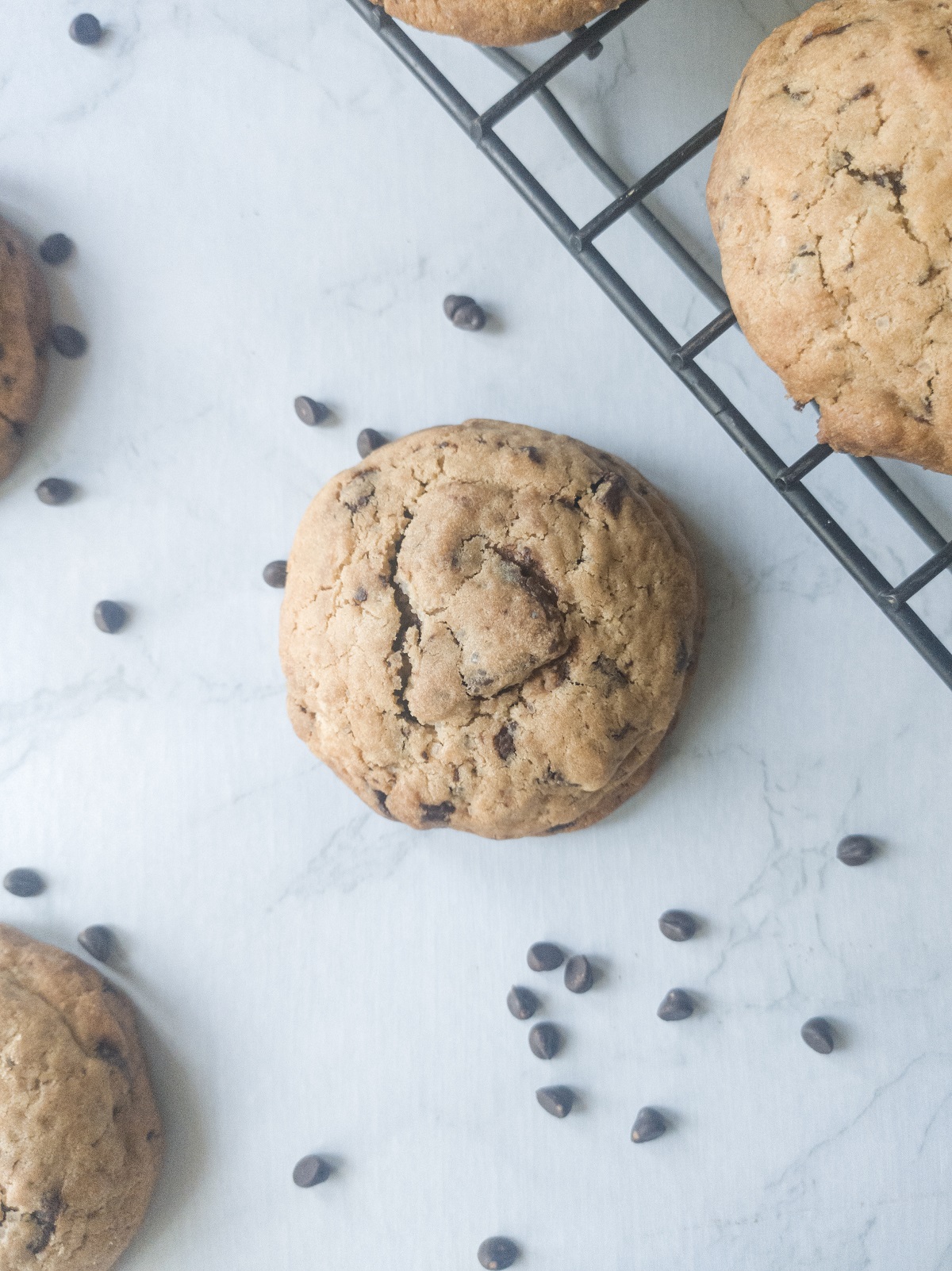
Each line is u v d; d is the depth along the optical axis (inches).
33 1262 16.5
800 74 14.6
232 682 17.7
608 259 17.3
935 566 14.8
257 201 17.7
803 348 14.5
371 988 17.4
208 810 17.7
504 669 15.9
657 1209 17.2
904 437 14.5
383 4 15.1
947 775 17.1
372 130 17.6
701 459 17.2
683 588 16.5
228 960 17.6
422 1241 17.3
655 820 17.3
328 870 17.6
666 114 17.1
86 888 17.7
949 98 14.2
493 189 17.5
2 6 17.8
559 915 17.3
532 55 17.1
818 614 17.1
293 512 17.7
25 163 17.8
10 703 17.8
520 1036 17.3
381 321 17.6
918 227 14.2
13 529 17.8
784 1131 17.1
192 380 17.8
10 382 17.3
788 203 14.4
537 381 17.4
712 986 17.2
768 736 17.2
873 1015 17.1
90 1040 17.0
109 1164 16.8
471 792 16.2
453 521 16.1
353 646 16.2
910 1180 17.0
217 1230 17.4
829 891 17.1
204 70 17.7
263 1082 17.5
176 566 17.8
